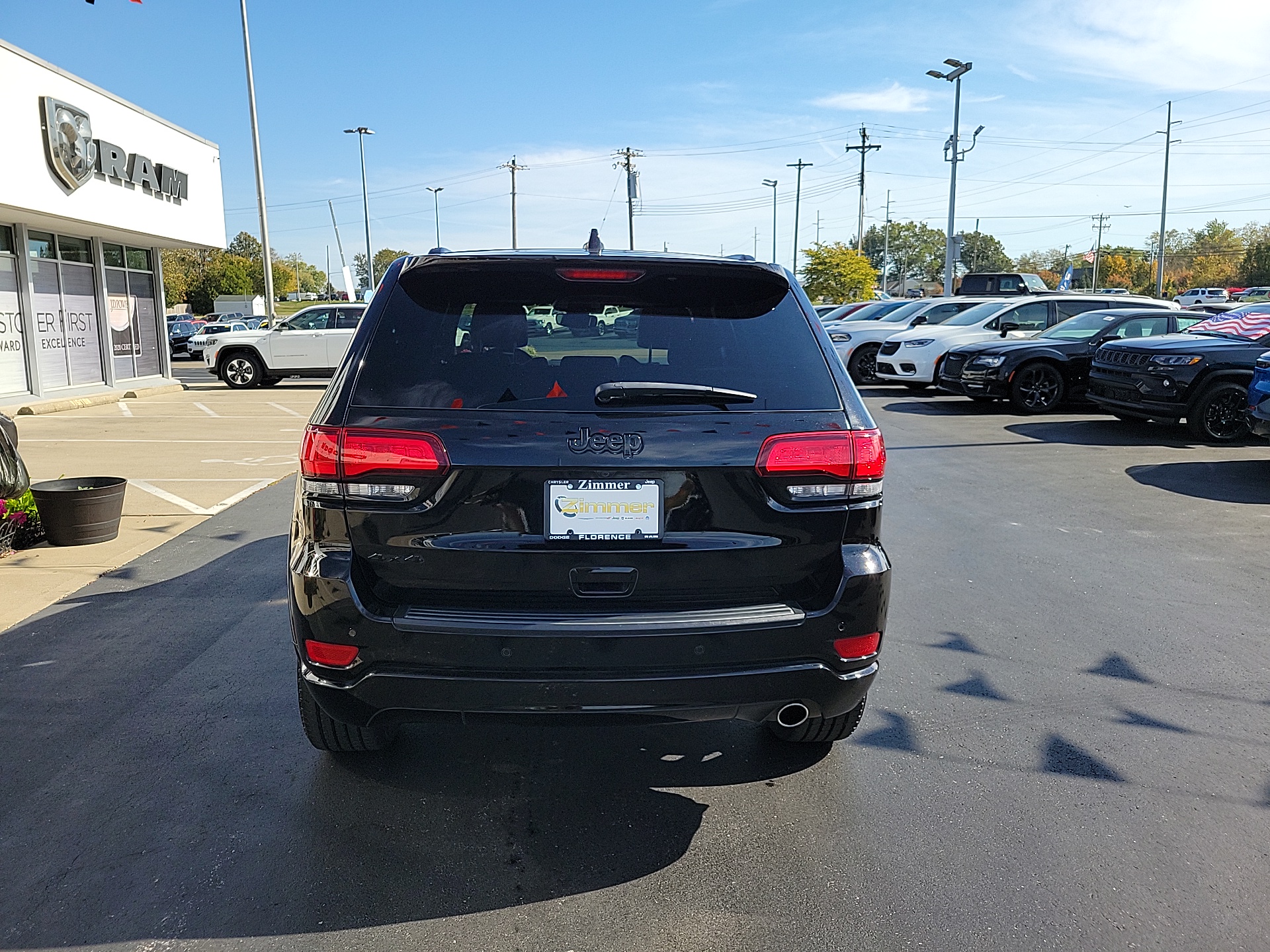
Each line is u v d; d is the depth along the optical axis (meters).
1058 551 6.23
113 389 17.86
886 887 2.64
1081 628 4.78
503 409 2.57
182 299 87.19
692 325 2.84
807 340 2.86
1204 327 11.83
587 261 2.87
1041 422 12.64
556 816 3.02
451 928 2.46
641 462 2.53
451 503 2.53
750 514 2.61
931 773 3.31
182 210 18.12
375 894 2.60
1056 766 3.36
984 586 5.46
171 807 3.06
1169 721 3.73
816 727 3.28
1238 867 2.75
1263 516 7.21
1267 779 3.28
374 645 2.52
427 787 3.19
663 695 2.56
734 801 3.12
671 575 2.58
